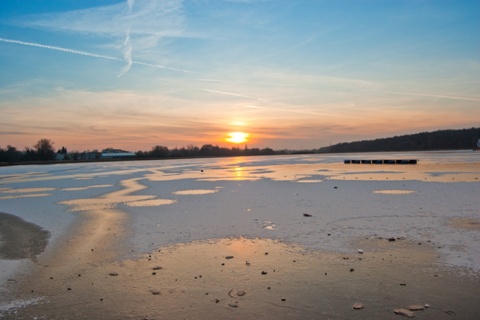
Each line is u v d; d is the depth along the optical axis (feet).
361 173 132.16
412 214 52.16
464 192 71.67
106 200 76.13
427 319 23.27
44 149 481.87
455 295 26.37
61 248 40.27
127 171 189.37
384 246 37.78
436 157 280.72
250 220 51.29
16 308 26.11
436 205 58.39
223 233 44.62
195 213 57.72
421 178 104.12
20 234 47.42
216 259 35.35
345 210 56.44
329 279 29.84
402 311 24.18
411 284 28.43
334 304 25.63
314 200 67.05
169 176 143.54
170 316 24.58
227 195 77.87
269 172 152.46
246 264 33.78
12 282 30.86
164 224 50.42
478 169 136.05
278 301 26.30
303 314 24.40
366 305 25.35
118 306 26.13
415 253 35.35
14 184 127.13
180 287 29.07
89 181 128.57
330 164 214.69
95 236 44.93
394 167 165.48
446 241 38.65
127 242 41.78
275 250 37.63
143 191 90.74
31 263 35.55
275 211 57.31
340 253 36.06
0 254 38.70
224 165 242.78
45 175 174.40
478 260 32.91
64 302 26.91
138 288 29.07
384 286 28.22
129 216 57.06
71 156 540.52
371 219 49.78
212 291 28.22
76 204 71.87
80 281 30.73
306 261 34.17
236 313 24.76
